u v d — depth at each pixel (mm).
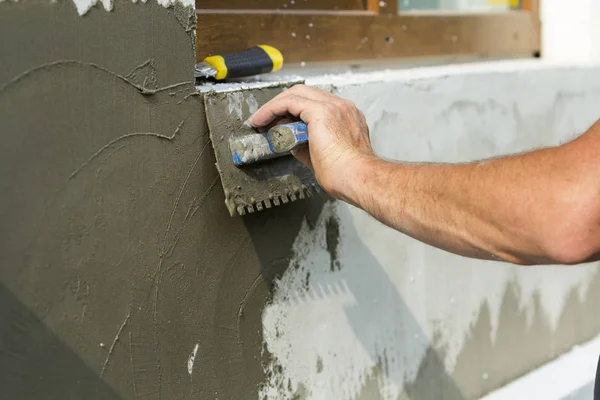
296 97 996
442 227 819
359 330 1307
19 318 771
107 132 838
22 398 784
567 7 1938
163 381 954
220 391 1047
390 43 1591
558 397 1626
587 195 710
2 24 719
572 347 1891
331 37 1462
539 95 1673
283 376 1162
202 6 1226
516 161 774
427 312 1458
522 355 1729
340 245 1245
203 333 1010
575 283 1861
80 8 788
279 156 1042
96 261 846
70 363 831
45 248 787
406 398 1436
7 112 732
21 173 752
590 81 1819
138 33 858
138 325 910
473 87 1497
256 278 1092
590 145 726
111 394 885
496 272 1613
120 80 845
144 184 895
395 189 864
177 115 930
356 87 1245
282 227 1125
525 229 748
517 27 1925
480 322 1595
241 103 1013
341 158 931
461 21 1755
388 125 1320
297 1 1400
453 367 1543
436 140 1432
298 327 1181
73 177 807
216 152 970
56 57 771
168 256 942
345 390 1290
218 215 1013
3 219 741
